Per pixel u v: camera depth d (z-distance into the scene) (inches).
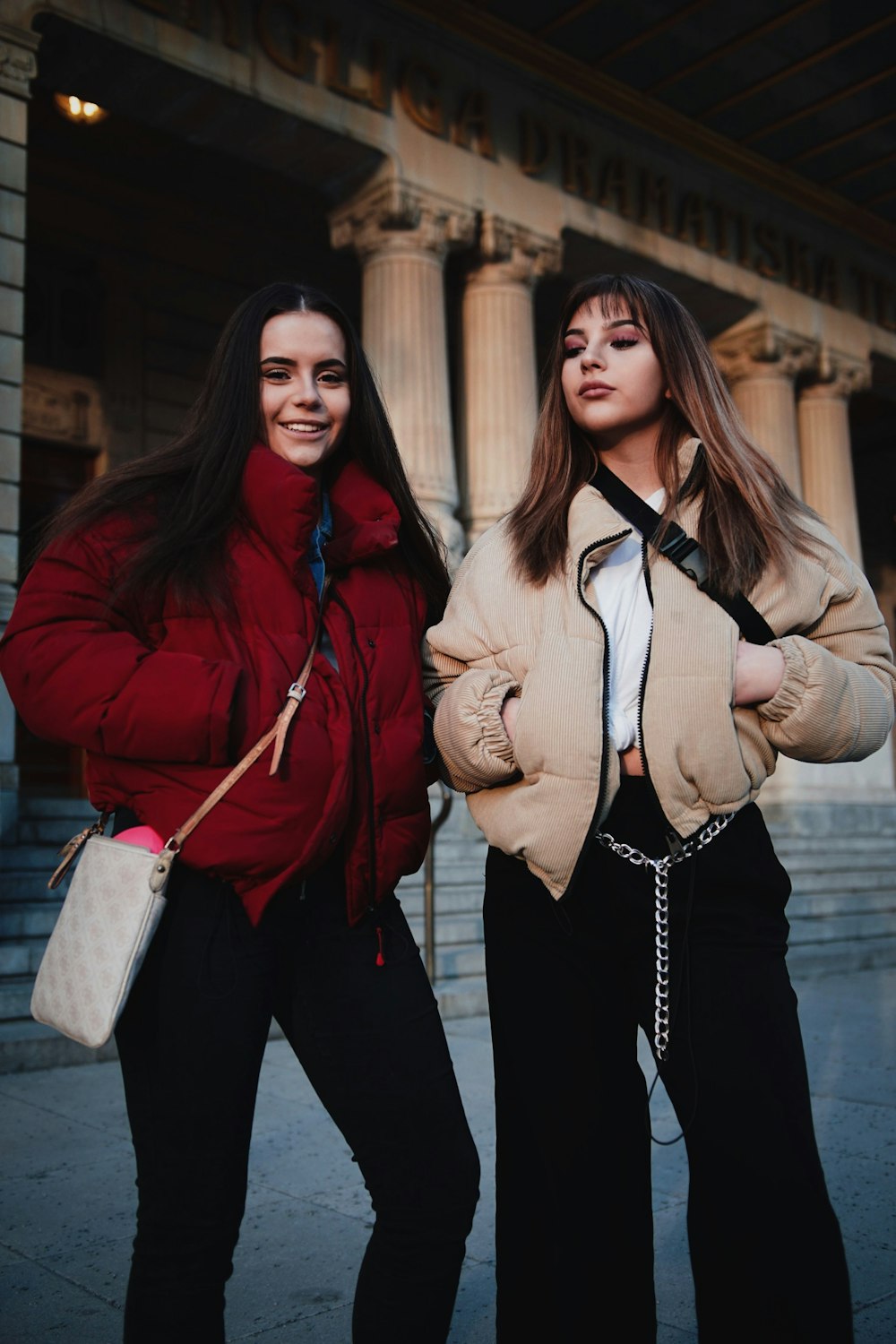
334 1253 105.6
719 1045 62.7
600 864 66.8
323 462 75.2
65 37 351.3
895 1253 103.4
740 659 64.6
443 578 78.7
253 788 59.9
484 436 447.5
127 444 528.4
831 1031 220.5
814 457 609.3
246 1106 60.6
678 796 64.2
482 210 449.7
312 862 61.1
